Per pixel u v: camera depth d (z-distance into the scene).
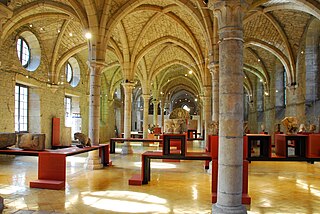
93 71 10.09
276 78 19.00
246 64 20.77
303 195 6.54
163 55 19.69
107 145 10.55
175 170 9.70
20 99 14.18
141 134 23.17
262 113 24.03
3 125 12.29
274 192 6.82
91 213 5.09
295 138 7.32
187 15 12.80
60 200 5.90
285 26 13.84
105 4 9.85
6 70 12.41
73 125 19.30
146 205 5.61
